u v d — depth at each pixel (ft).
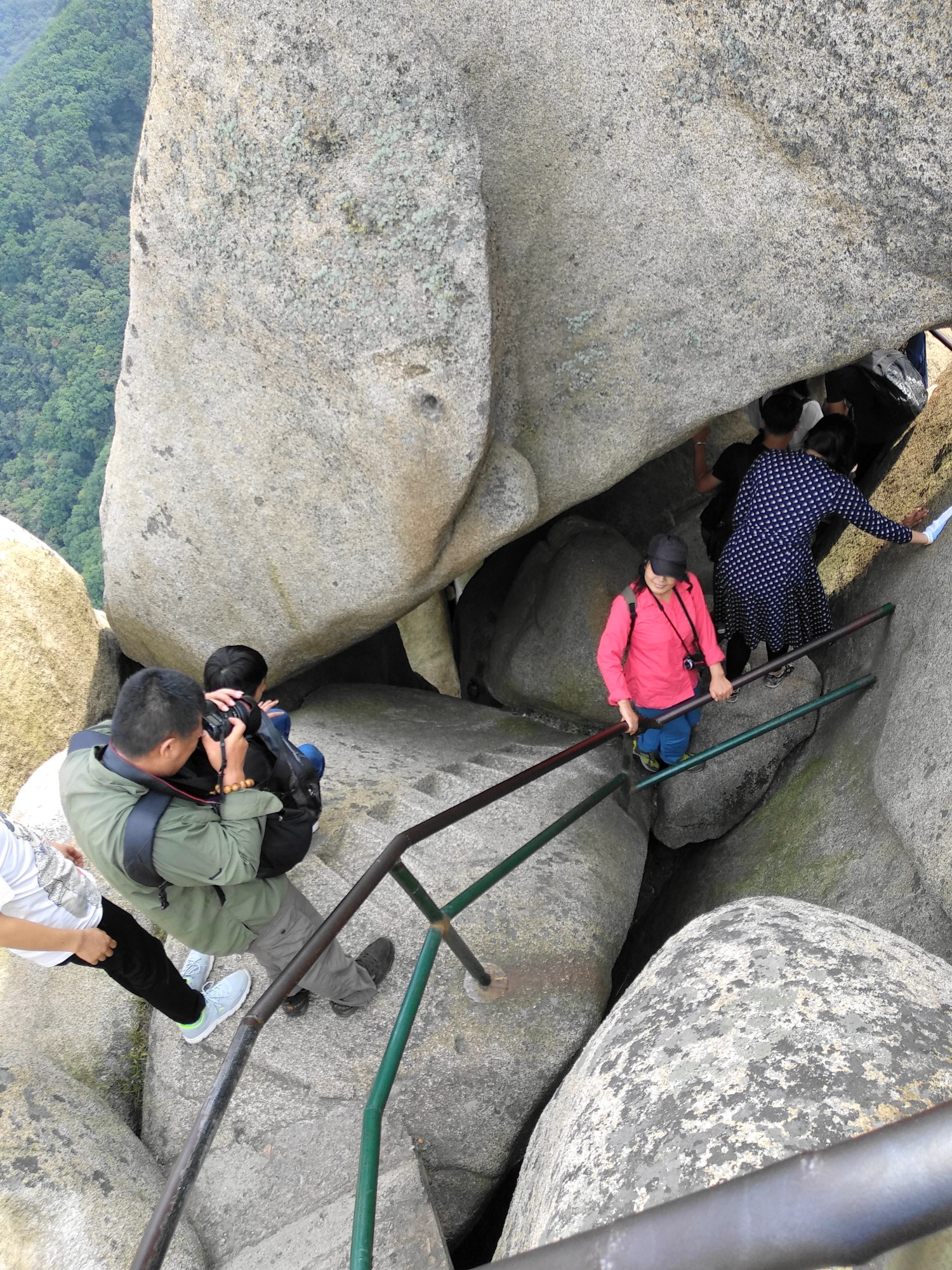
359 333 10.33
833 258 9.82
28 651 15.84
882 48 8.48
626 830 12.58
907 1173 1.33
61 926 7.23
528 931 9.86
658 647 11.54
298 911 8.19
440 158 9.39
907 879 9.47
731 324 10.50
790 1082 4.39
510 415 11.25
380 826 11.59
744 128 9.32
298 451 11.57
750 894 11.35
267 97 9.43
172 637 14.20
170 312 11.34
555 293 10.59
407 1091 8.36
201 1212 7.64
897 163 9.04
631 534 19.12
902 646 11.14
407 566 11.90
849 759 11.49
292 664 14.07
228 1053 5.61
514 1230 5.48
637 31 9.07
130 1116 8.93
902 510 14.12
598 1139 4.72
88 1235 6.76
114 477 13.20
